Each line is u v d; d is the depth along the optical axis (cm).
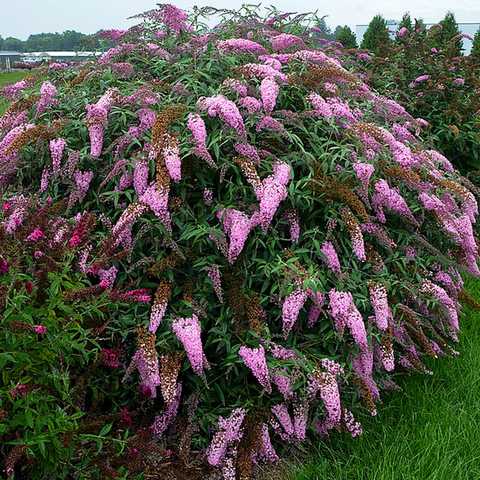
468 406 342
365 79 527
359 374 306
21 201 294
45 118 361
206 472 297
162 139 295
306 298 290
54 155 321
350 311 295
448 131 600
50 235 263
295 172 332
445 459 291
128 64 363
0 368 232
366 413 337
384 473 284
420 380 371
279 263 293
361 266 333
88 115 332
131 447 266
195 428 298
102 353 267
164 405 309
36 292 246
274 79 338
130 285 287
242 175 319
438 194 371
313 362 300
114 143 319
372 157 337
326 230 322
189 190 320
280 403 306
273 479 304
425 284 346
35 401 234
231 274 306
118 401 313
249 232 298
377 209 336
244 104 322
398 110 429
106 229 322
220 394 305
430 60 659
